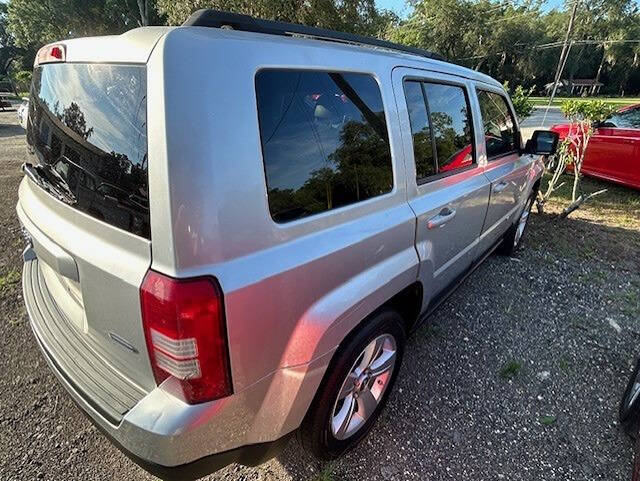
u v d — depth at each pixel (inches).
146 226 46.7
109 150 50.6
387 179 72.9
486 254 137.9
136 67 47.3
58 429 82.6
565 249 182.7
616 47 1956.2
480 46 1761.8
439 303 105.0
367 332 71.0
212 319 47.0
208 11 56.5
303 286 56.5
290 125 55.7
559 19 1873.8
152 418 49.4
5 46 2089.1
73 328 67.1
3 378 94.8
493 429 86.4
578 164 211.6
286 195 54.7
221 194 46.8
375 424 86.0
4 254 156.5
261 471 75.9
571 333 121.3
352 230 64.5
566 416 90.8
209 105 46.2
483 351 111.2
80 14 1052.5
